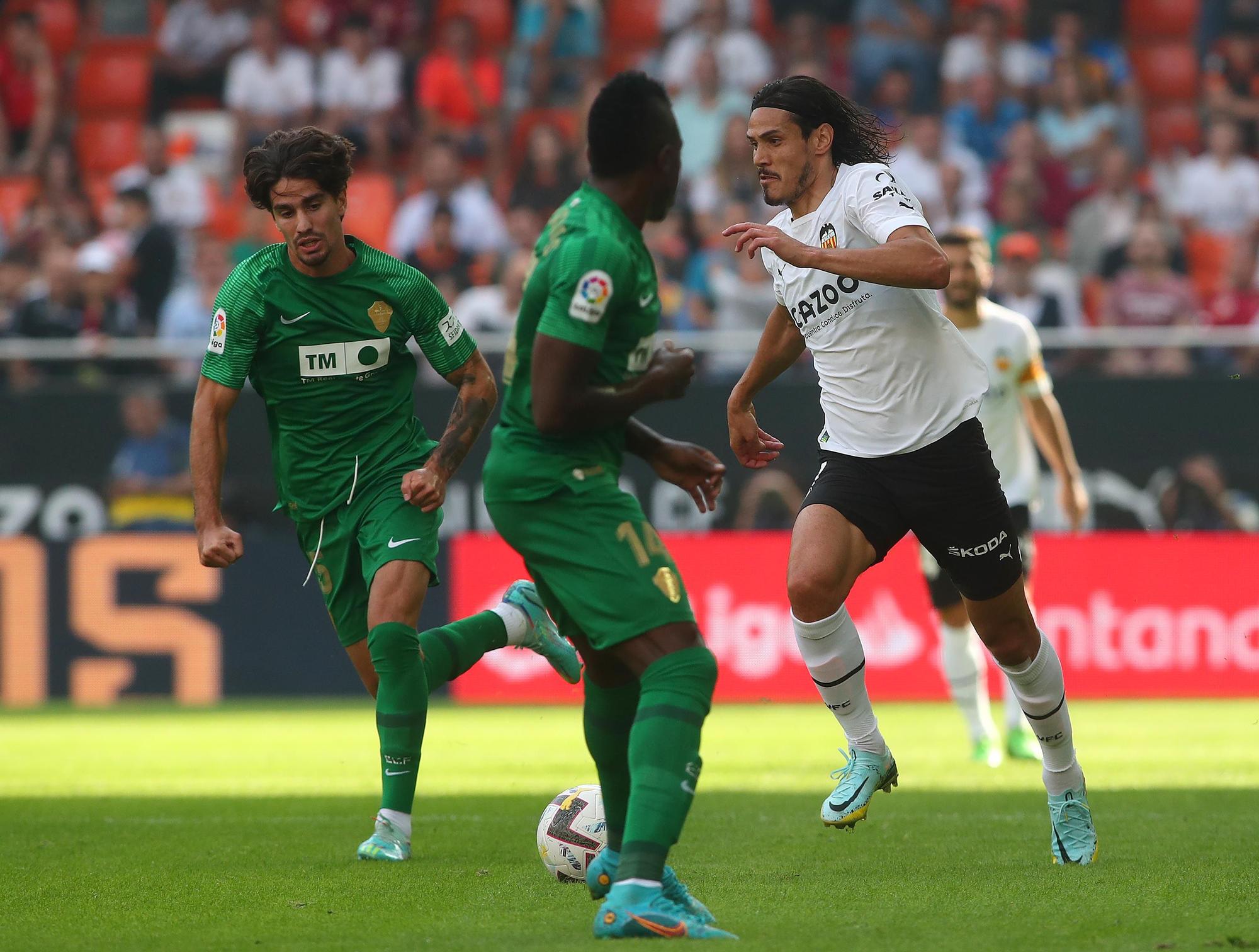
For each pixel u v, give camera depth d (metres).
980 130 60.78
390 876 16.75
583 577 13.09
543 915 14.23
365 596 19.12
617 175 13.17
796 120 17.06
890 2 63.06
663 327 52.84
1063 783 17.41
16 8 67.88
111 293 53.06
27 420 43.88
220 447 18.00
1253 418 42.31
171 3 67.44
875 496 17.03
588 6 64.50
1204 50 65.44
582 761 30.64
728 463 42.94
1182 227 59.88
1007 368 29.05
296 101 63.03
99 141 65.06
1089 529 42.62
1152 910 14.24
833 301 17.05
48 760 31.64
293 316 18.34
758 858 18.09
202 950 12.76
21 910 14.84
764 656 43.25
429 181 57.84
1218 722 37.94
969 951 12.25
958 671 29.73
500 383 43.56
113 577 44.16
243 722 40.50
